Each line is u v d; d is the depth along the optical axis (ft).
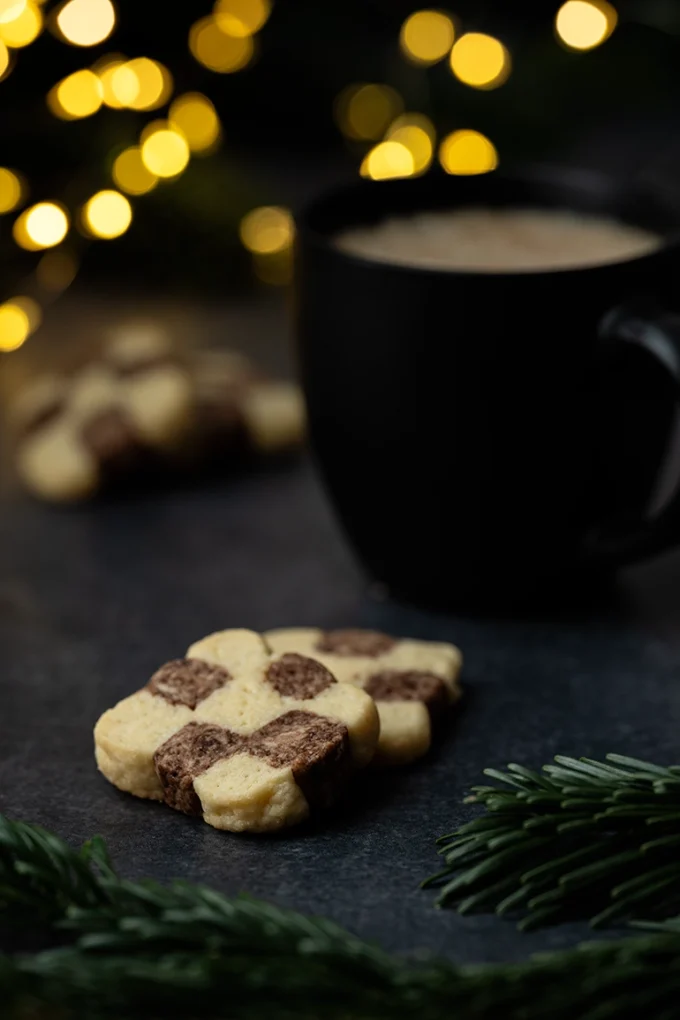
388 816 1.58
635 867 1.47
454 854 1.49
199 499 2.08
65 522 2.03
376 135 2.70
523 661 1.79
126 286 2.50
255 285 2.51
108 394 2.12
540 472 1.77
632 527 1.80
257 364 2.31
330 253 1.75
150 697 1.62
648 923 1.42
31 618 1.86
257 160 2.87
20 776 1.63
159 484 2.11
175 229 2.45
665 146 2.72
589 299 1.72
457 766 1.64
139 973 1.33
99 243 2.47
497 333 1.72
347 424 1.79
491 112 2.50
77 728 1.70
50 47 2.47
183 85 2.63
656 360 1.74
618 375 1.75
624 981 1.35
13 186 2.36
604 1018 1.34
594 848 1.47
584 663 1.79
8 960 1.35
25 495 2.08
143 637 1.83
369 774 1.63
